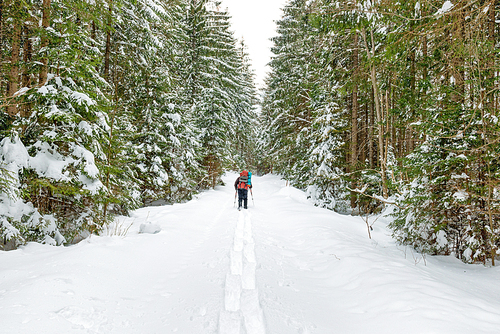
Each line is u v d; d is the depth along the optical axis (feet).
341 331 7.60
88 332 7.25
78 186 17.19
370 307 8.82
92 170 17.29
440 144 18.44
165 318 8.44
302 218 26.03
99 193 17.47
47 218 15.76
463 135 16.92
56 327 7.10
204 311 8.76
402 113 27.27
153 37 33.40
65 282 9.52
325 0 28.37
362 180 34.78
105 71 32.48
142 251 14.74
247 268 12.99
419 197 18.22
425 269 13.16
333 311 9.01
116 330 7.62
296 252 16.75
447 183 18.04
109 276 11.02
